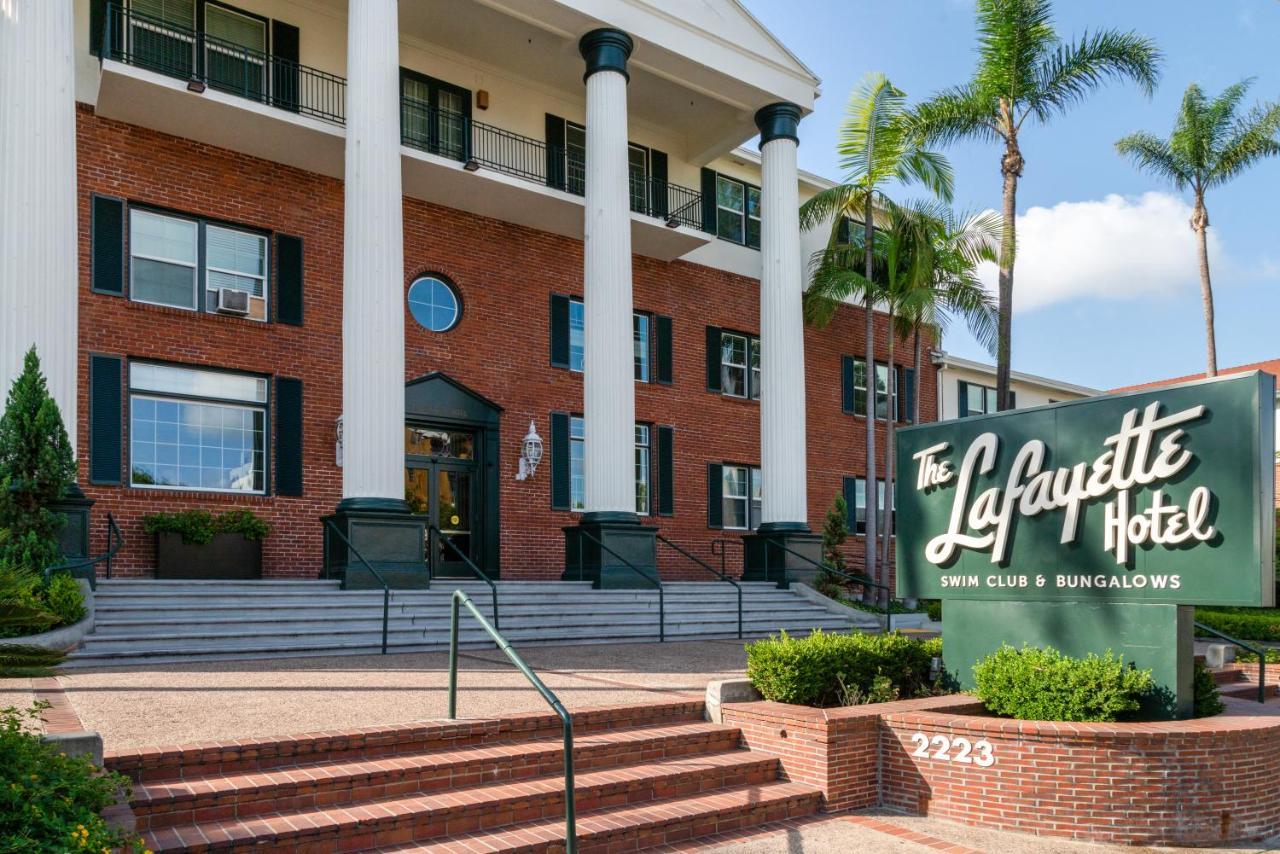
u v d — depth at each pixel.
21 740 5.05
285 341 17.42
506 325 20.36
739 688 8.95
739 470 24.22
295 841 5.75
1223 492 7.96
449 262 19.72
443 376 19.20
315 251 17.95
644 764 7.80
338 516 14.85
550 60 20.56
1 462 11.45
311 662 10.91
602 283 18.31
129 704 7.92
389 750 6.97
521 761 7.16
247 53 17.45
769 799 7.58
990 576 9.52
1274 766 7.81
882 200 23.48
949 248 23.78
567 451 20.92
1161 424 8.34
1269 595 7.67
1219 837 7.39
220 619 12.04
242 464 16.91
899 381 28.73
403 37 19.59
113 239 15.85
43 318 12.54
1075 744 7.44
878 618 18.27
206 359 16.56
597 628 14.77
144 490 15.71
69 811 4.72
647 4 19.33
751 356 24.73
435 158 18.14
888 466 23.05
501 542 19.73
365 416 15.16
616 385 18.19
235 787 6.00
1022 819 7.49
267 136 16.84
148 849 4.90
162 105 15.80
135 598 12.32
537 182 20.28
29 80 12.84
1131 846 7.28
